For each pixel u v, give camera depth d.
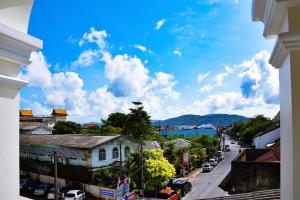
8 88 1.55
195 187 23.23
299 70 1.12
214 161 33.78
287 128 1.20
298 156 1.10
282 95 1.29
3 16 1.54
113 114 42.34
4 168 1.53
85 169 20.64
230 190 8.79
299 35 1.10
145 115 30.75
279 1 1.11
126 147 23.25
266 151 11.17
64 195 18.75
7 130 1.55
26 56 1.61
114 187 19.59
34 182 22.83
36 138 27.03
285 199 1.25
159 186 19.08
